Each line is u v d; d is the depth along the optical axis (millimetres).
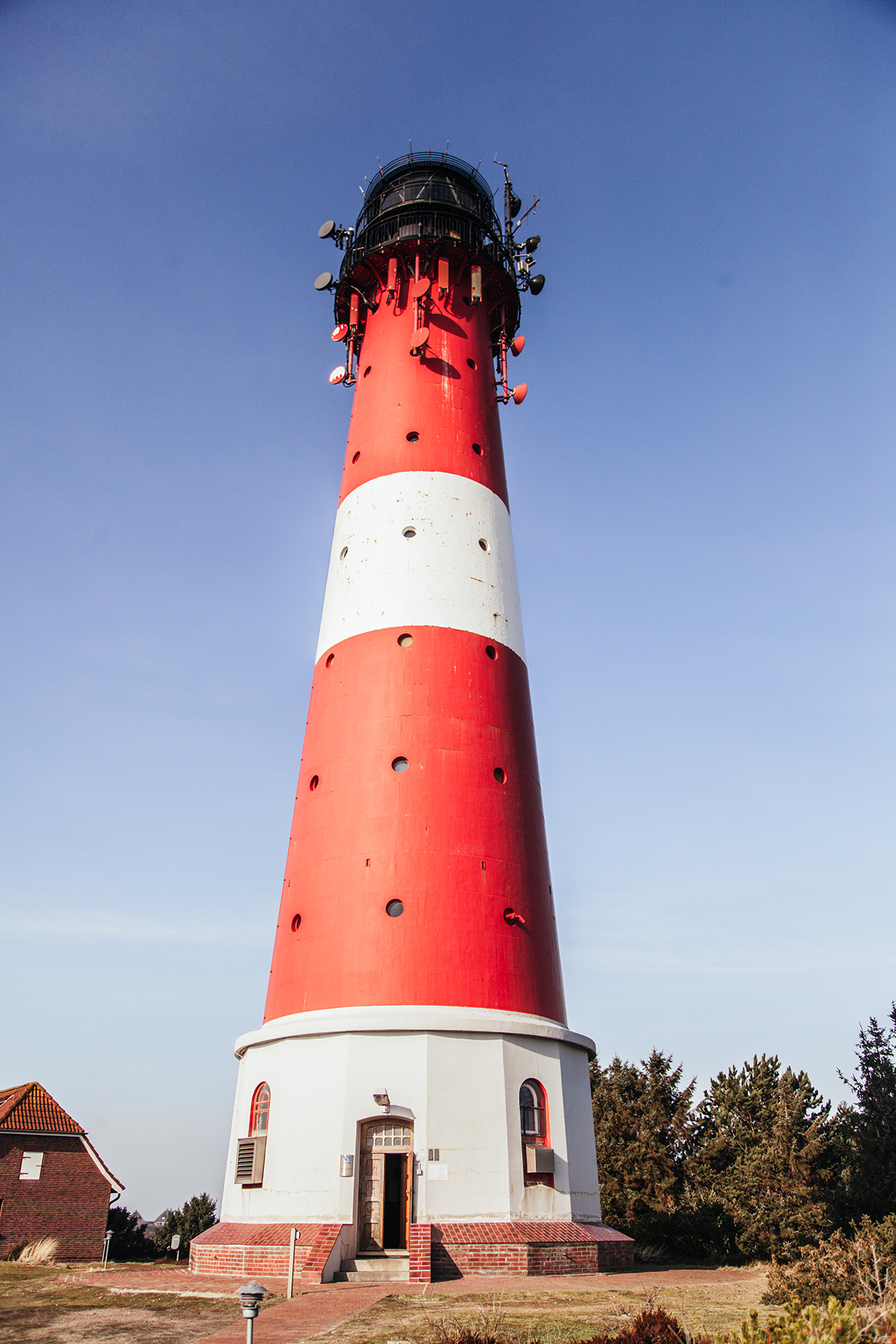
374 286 37406
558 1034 25984
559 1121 25141
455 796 27656
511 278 37594
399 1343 14570
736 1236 34156
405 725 28406
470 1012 24859
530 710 31594
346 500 33406
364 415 34594
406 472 32312
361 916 26031
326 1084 24172
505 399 37438
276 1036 25578
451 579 30781
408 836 26891
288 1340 15094
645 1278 23062
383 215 37094
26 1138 47156
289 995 26391
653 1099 43844
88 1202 47219
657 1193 40281
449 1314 17062
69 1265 33469
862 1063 32906
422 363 34281
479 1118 23828
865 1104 32281
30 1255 38406
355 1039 24297
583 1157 26000
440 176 38406
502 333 38062
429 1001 24906
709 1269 26734
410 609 30094
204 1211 54406
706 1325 16203
